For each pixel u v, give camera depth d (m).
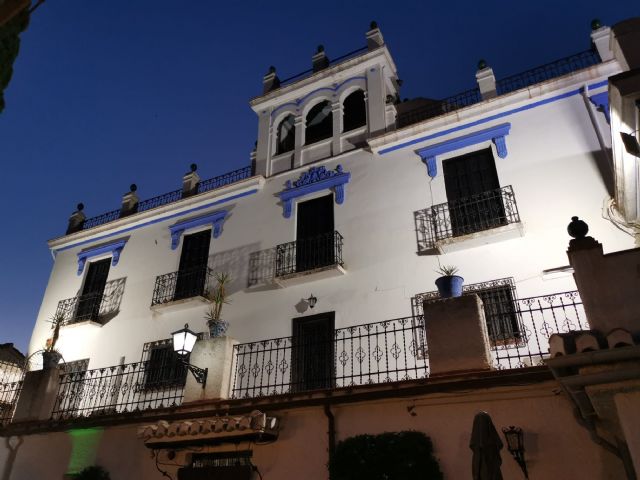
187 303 13.61
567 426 6.30
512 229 10.32
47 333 15.97
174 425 8.12
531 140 11.41
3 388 13.98
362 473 6.84
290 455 7.87
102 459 9.47
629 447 4.87
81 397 13.12
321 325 11.79
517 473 6.33
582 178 10.53
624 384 5.07
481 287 10.38
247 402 8.32
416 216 11.88
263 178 14.72
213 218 14.98
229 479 7.98
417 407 7.23
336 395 7.67
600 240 9.85
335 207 13.09
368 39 15.56
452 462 6.69
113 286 15.64
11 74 5.85
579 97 11.34
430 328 7.41
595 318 5.44
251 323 12.63
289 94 16.06
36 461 10.11
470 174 11.86
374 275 11.67
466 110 12.30
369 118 14.12
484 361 6.89
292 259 12.91
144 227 16.34
